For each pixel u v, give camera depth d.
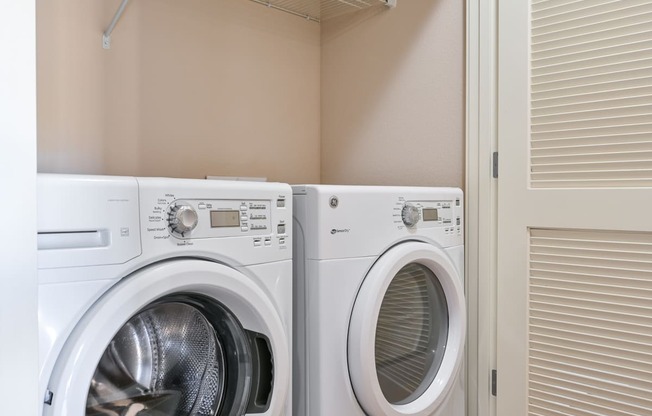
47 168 1.48
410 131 1.99
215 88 1.92
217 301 1.04
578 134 1.53
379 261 1.34
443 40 1.88
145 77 1.71
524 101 1.63
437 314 1.58
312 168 2.31
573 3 1.53
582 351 1.51
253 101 2.05
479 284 1.73
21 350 0.52
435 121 1.91
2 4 0.50
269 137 2.12
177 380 1.04
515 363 1.64
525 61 1.63
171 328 1.03
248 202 1.09
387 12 2.07
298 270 1.27
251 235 1.09
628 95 1.44
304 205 1.25
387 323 1.44
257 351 1.10
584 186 1.51
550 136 1.58
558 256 1.56
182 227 0.95
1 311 0.50
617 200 1.45
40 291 0.78
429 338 1.57
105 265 0.85
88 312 0.84
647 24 1.40
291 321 1.18
